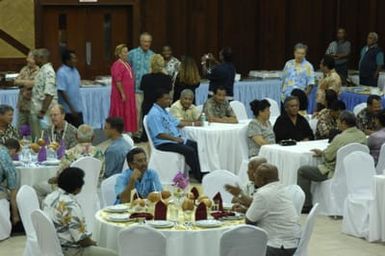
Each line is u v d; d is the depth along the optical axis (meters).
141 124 15.09
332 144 10.20
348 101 15.84
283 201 6.93
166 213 7.28
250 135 10.91
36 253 7.51
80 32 17.44
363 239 9.34
